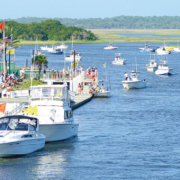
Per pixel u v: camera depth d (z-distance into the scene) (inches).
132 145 4141.2
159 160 3641.7
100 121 5408.5
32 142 3666.3
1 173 3248.0
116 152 3880.4
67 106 4471.0
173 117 5777.6
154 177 3218.5
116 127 5036.9
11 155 3560.5
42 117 4094.5
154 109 6466.5
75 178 3186.5
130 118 5659.5
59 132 4121.6
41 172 3294.8
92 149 3964.1
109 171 3344.0
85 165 3479.3
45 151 3833.7
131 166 3472.0
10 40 6929.1
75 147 4023.1
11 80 7268.7
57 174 3255.4
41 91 4409.5
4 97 6210.6
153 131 4822.8
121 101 7278.5
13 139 3481.8
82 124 5196.9
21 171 3294.8
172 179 3174.2
